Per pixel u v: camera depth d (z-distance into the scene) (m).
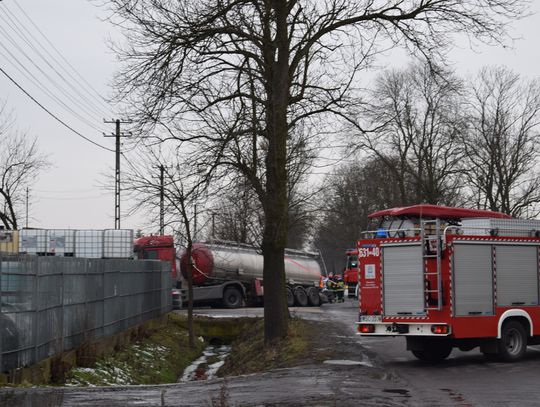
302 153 25.14
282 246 21.73
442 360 17.38
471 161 54.56
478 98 54.34
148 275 29.42
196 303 42.19
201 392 12.82
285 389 12.88
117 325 23.25
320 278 46.34
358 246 17.36
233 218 29.17
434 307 16.03
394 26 21.61
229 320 33.62
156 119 20.81
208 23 20.22
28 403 11.07
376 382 13.72
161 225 26.91
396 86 53.72
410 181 55.16
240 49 21.47
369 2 21.34
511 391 12.48
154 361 23.52
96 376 17.56
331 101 21.72
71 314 17.86
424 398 11.77
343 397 11.88
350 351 18.84
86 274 19.34
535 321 17.09
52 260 16.25
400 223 24.03
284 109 21.11
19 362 13.98
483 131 54.28
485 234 16.55
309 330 24.16
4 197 47.62
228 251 41.31
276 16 21.11
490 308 16.41
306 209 30.61
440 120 53.00
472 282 16.20
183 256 40.69
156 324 30.86
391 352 18.98
